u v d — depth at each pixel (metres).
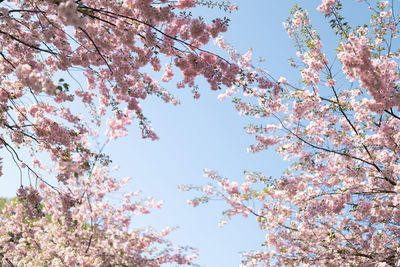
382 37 7.67
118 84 6.10
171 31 5.68
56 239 11.22
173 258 12.91
